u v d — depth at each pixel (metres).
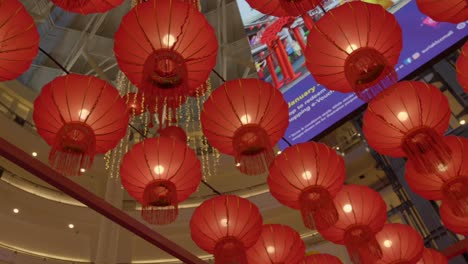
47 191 12.64
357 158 11.44
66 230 12.41
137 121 13.31
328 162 3.20
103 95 2.79
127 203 13.66
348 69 2.75
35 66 14.05
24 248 11.30
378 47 2.82
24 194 11.90
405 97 2.97
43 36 13.88
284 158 3.24
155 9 2.63
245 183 14.63
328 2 7.54
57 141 2.56
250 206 3.25
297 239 3.62
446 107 2.99
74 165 2.52
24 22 2.54
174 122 2.88
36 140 12.58
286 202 3.29
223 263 3.03
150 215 2.85
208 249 3.22
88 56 12.95
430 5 3.02
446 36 6.83
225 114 2.91
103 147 2.85
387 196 10.62
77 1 2.74
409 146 2.87
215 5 14.10
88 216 12.71
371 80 2.69
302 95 7.88
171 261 13.24
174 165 3.04
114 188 13.02
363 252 3.22
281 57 8.19
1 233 11.05
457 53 10.48
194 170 3.11
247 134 2.83
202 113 3.01
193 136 14.59
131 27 2.63
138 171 3.03
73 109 2.71
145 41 2.61
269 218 13.38
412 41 7.10
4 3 2.48
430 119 2.93
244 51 13.98
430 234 9.29
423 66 6.88
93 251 12.35
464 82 3.14
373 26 2.82
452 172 3.08
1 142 2.56
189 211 13.63
